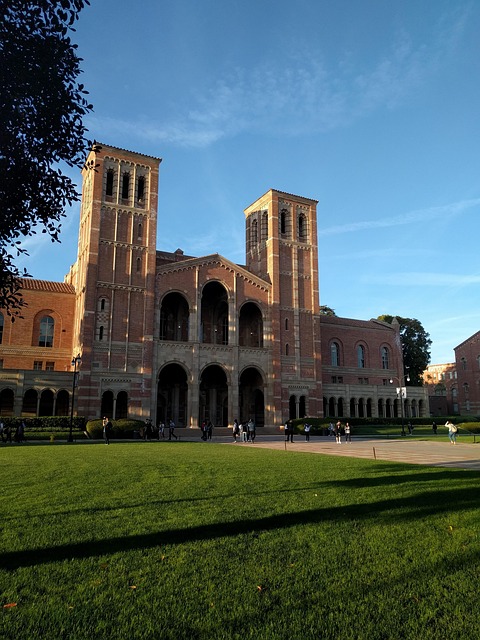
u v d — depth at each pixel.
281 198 70.88
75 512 10.87
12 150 11.12
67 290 60.97
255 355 63.06
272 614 5.96
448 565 7.56
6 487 14.20
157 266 58.12
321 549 8.30
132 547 8.39
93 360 52.19
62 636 5.45
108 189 57.97
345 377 78.06
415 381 99.44
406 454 28.17
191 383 57.66
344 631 5.56
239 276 64.12
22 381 48.56
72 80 11.66
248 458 24.06
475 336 98.44
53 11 10.95
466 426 54.38
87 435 44.25
